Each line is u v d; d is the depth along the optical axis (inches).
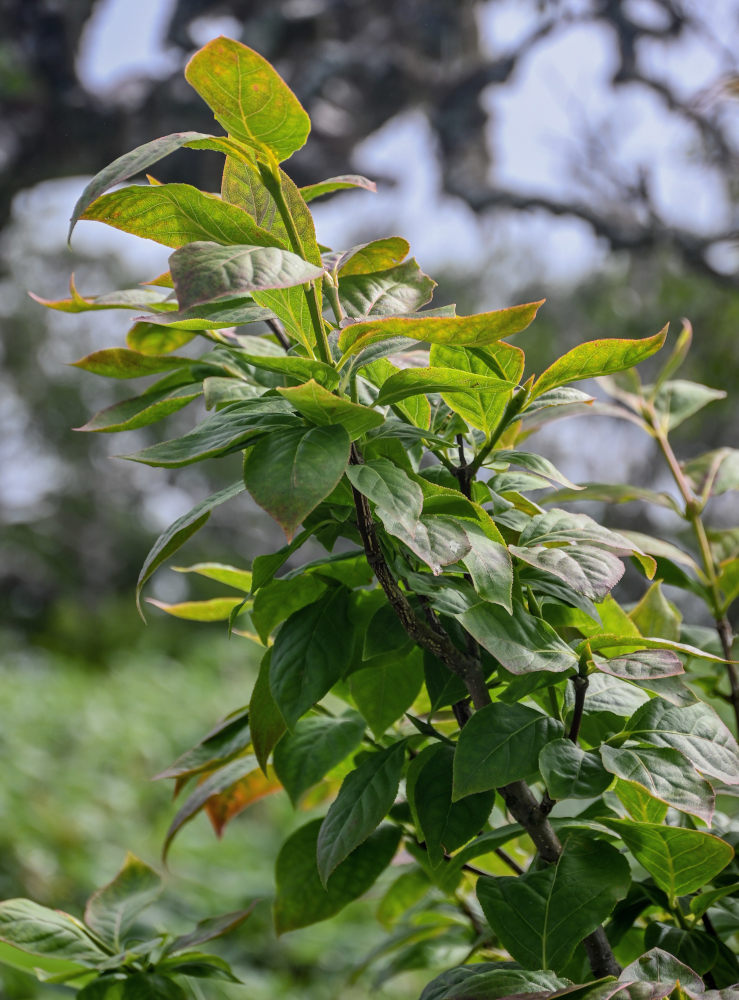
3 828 152.8
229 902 150.9
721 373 209.3
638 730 42.3
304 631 44.1
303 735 47.2
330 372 41.1
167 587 542.3
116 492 550.9
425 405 45.6
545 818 43.5
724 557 54.0
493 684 45.2
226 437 40.8
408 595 44.6
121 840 171.5
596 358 42.3
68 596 488.4
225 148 41.2
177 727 254.8
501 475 46.6
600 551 42.3
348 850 42.9
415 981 136.9
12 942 46.8
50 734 225.0
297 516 38.1
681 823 47.2
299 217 42.1
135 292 47.9
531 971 41.0
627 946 48.8
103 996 46.5
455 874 48.1
